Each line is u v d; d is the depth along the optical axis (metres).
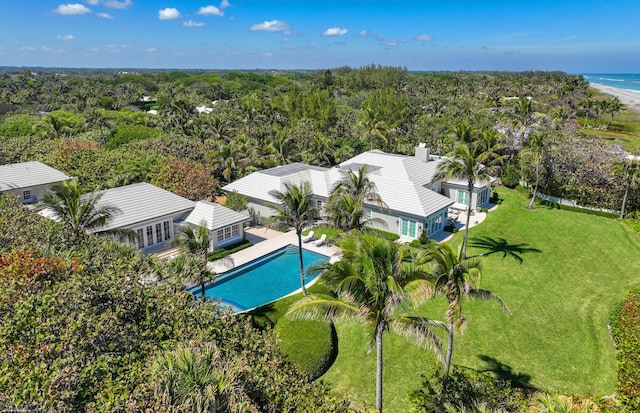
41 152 55.22
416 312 25.50
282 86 151.50
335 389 19.47
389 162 43.53
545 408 14.09
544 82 162.62
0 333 12.23
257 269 32.22
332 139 65.12
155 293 16.41
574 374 19.86
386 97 74.56
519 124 55.12
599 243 35.09
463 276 16.31
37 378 10.32
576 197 44.41
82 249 21.44
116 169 46.81
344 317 15.57
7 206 28.52
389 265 15.25
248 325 16.77
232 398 10.55
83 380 11.01
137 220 33.03
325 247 35.69
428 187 42.72
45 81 166.25
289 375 14.41
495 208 44.62
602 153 45.56
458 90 120.69
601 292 27.23
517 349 21.75
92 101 108.69
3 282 15.44
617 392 17.73
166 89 139.38
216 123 64.50
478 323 23.95
